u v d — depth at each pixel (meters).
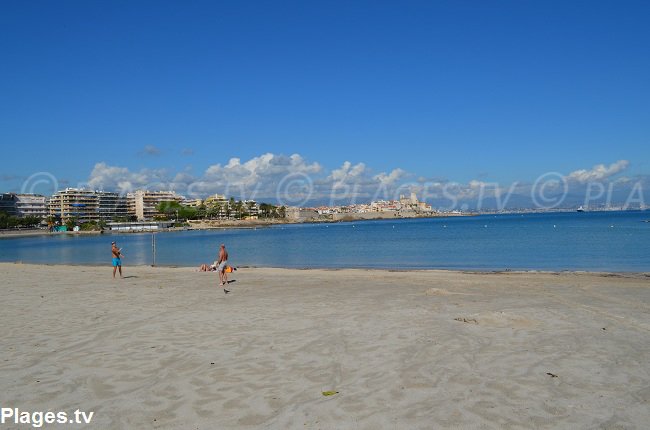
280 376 7.90
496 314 12.37
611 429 5.72
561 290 18.02
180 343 10.22
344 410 6.42
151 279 24.47
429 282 21.50
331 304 15.12
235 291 19.05
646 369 7.90
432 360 8.55
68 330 11.68
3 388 7.59
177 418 6.33
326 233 118.12
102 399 7.05
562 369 7.95
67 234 154.75
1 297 17.73
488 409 6.34
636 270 29.03
